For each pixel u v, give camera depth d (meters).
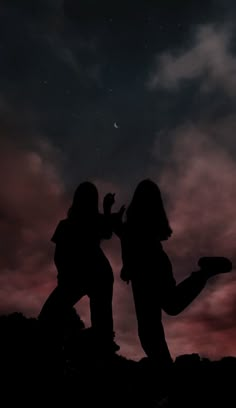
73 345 3.66
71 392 3.06
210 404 2.54
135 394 2.97
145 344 3.12
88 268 3.86
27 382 3.06
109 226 3.71
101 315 3.86
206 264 3.11
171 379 2.79
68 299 3.79
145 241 3.28
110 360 3.46
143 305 3.16
